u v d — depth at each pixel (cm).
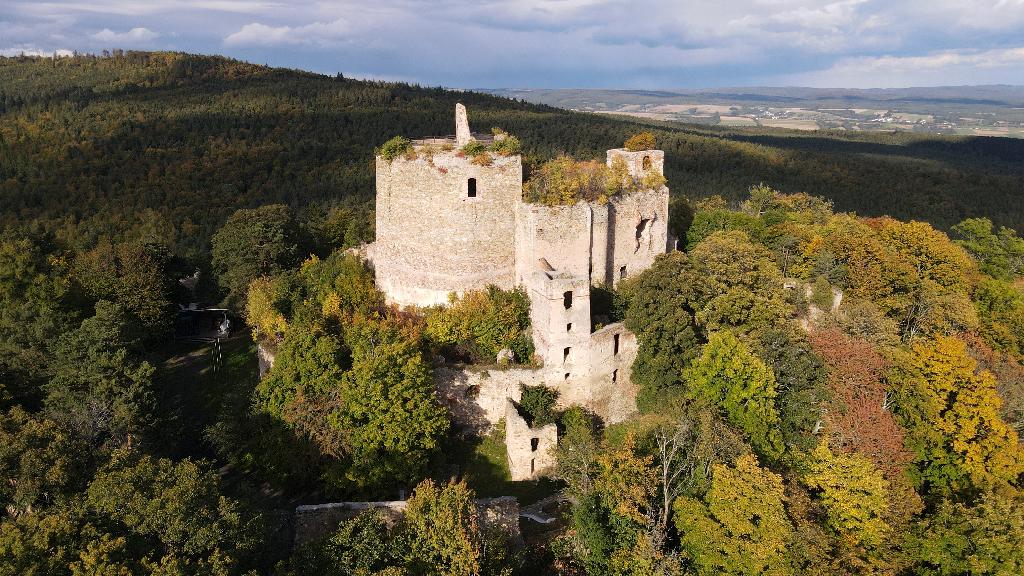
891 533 2839
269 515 2731
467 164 3897
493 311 3856
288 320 4225
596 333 3794
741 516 2581
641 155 4600
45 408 3219
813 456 3097
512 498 3045
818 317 4659
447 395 3762
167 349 5225
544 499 3391
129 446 2872
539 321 3803
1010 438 3525
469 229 3988
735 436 3145
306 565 2314
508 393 3781
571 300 3700
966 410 3581
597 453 3172
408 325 3825
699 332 4191
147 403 3512
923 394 3631
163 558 1945
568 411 3753
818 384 3647
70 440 2653
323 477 3194
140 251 5222
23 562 1875
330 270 4562
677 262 4053
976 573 2589
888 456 3341
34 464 2328
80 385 3397
